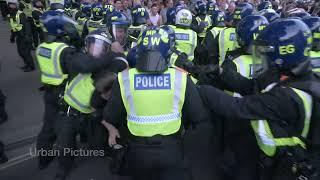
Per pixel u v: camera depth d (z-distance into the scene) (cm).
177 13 544
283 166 224
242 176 343
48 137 432
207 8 898
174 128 254
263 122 229
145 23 623
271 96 204
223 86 344
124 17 448
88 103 382
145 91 249
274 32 210
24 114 636
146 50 252
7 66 967
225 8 1016
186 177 265
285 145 213
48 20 398
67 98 389
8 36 1343
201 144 446
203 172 425
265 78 222
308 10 1100
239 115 218
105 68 349
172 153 253
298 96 196
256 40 228
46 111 428
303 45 203
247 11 525
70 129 395
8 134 554
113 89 260
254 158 338
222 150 396
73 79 383
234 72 323
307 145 205
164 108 250
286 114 199
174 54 408
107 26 459
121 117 265
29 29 913
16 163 470
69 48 397
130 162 264
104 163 464
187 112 255
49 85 411
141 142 255
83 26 791
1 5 1577
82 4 914
